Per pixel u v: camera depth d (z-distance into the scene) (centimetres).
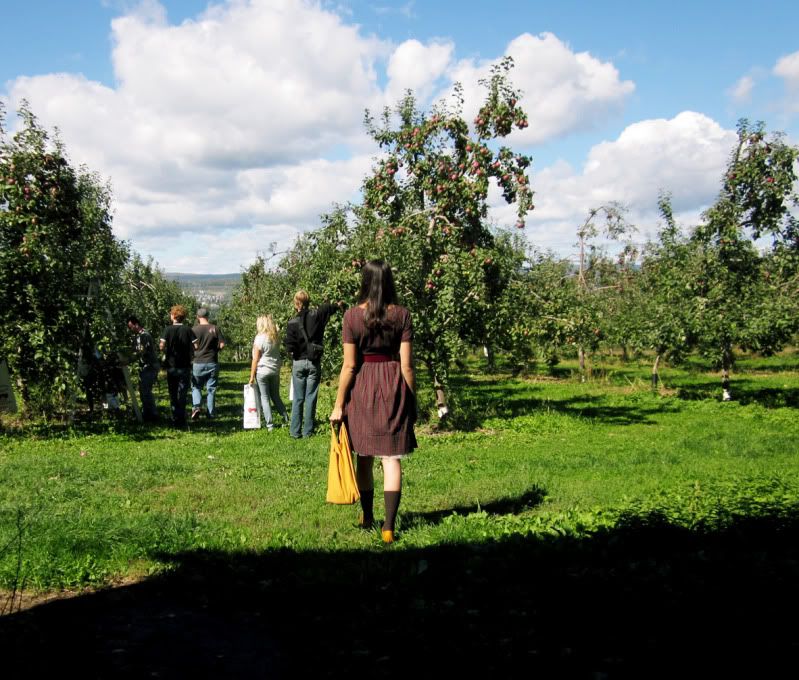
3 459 911
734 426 1310
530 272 1670
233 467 845
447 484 740
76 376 1156
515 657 308
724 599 356
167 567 445
